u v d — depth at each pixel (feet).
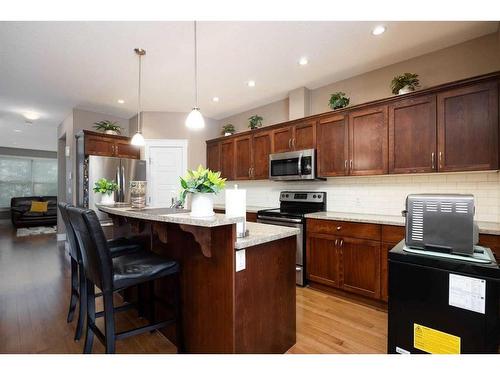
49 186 31.04
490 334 3.71
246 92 12.71
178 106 14.88
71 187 15.71
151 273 5.20
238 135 14.23
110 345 4.68
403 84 8.52
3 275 10.87
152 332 6.78
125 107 15.08
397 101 8.51
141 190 7.48
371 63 9.73
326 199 11.47
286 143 11.86
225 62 9.70
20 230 22.13
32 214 24.08
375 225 8.15
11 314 7.61
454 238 4.17
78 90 12.47
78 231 5.31
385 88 9.98
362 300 8.63
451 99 7.47
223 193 16.28
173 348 6.07
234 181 15.39
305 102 12.02
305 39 8.16
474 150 7.09
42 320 7.28
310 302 8.66
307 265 9.91
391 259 4.57
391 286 4.57
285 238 5.89
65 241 16.01
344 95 10.36
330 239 9.21
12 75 10.81
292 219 10.16
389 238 7.84
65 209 5.92
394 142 8.55
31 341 6.28
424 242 4.40
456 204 4.18
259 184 14.47
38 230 22.15
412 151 8.18
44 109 15.46
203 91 12.61
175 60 9.51
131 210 6.42
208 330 5.20
